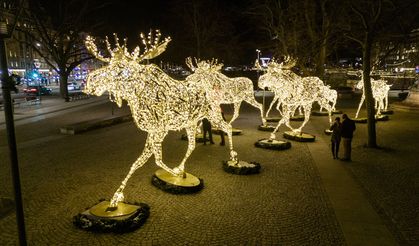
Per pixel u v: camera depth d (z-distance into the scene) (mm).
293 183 9633
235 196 8594
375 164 11625
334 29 25312
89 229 6578
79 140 14961
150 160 11773
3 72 4332
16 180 4594
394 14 14492
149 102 7426
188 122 8477
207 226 6953
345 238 6539
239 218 7344
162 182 8938
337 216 7488
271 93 41719
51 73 80688
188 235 6570
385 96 24734
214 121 10578
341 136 12055
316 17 28594
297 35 27812
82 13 32719
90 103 32469
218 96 13453
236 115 16625
